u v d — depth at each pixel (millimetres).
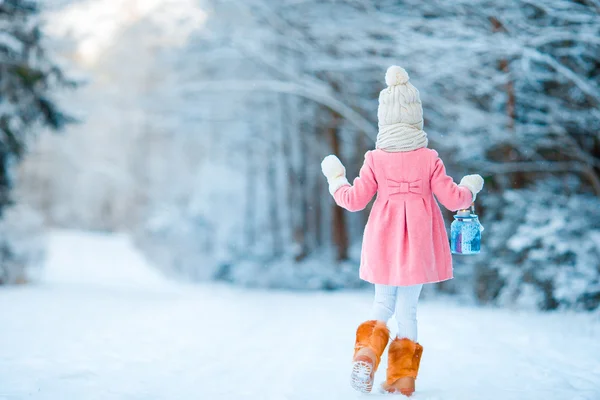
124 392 3576
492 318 6859
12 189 14500
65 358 4656
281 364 4371
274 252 25234
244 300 10391
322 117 19656
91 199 49250
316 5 16000
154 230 28688
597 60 9773
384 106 3582
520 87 11148
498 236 11312
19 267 14375
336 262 21328
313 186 24328
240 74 24344
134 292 12609
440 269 3482
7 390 3609
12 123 13039
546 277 9609
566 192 11406
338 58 16156
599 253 9203
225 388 3676
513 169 11820
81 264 24719
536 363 4270
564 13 8742
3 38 12148
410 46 11828
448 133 14070
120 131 48094
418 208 3457
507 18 9805
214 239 27469
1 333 5855
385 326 3412
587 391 3451
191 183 35156
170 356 4770
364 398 3264
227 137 28172
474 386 3582
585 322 6570
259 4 16609
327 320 6961
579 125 10820
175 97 27688
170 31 25125
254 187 28172
